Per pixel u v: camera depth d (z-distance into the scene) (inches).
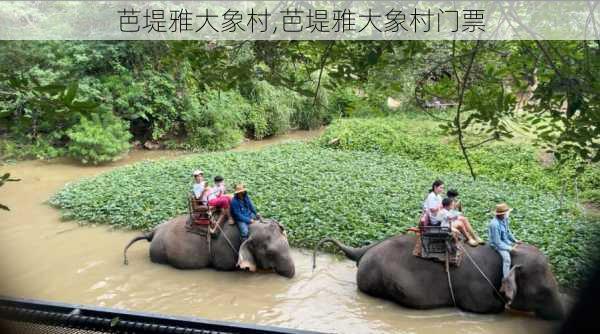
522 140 770.2
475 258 340.8
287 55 154.6
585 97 126.2
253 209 422.3
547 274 324.2
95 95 770.8
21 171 746.8
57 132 800.3
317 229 465.7
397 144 816.3
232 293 380.5
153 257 434.9
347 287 382.0
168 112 888.9
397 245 363.3
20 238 492.7
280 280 398.0
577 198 536.4
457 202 358.6
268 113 992.9
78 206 561.9
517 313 337.1
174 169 687.1
